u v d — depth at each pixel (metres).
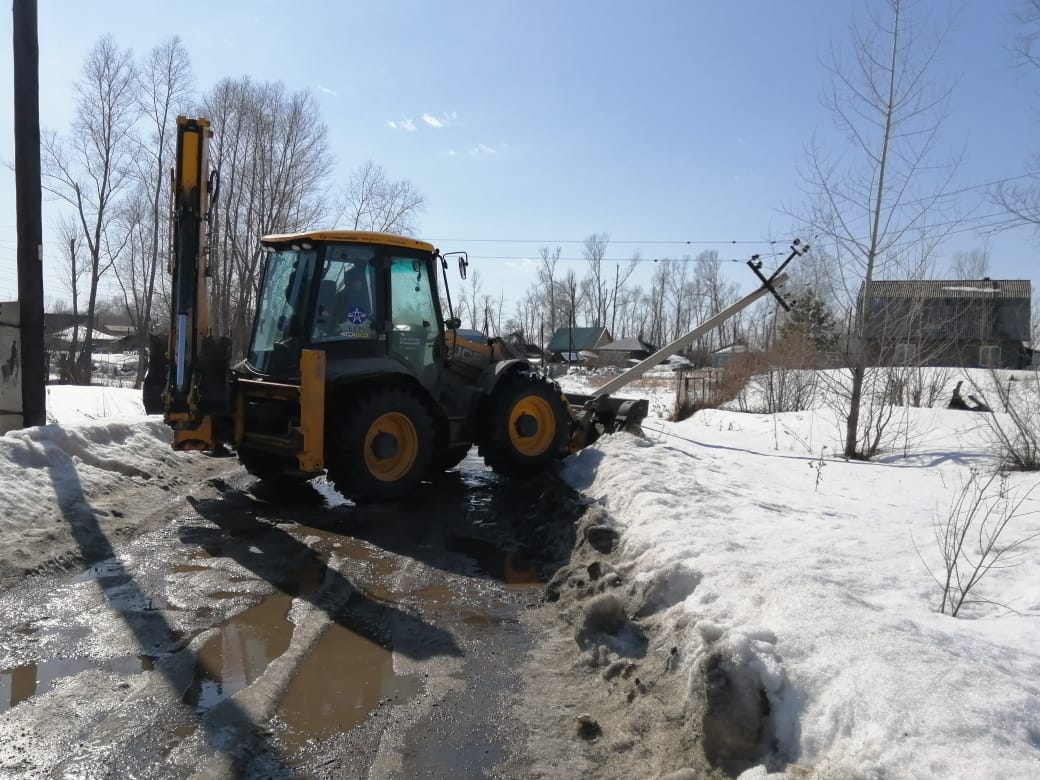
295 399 7.04
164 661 3.95
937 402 14.93
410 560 5.96
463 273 8.59
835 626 3.24
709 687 3.03
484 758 3.25
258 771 3.08
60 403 13.12
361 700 3.72
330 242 7.58
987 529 5.57
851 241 10.86
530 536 6.71
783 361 16.80
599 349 63.88
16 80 8.16
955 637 3.28
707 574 4.20
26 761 3.01
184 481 8.12
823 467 9.48
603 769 3.19
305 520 6.95
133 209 29.67
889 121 10.62
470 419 8.27
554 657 4.30
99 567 5.38
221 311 23.30
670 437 11.31
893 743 2.46
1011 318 26.17
